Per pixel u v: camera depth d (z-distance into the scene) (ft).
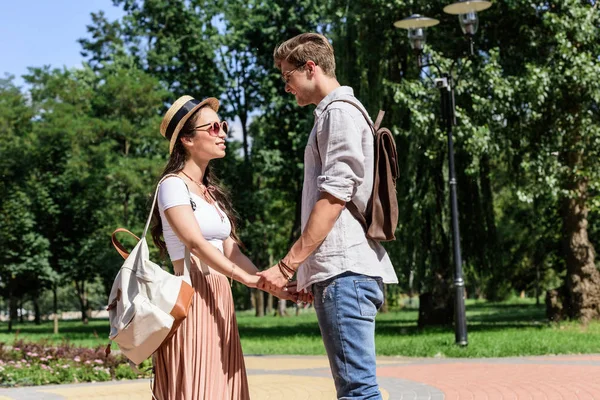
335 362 11.23
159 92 105.91
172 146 12.47
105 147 98.02
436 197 71.92
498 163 71.67
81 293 138.72
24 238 93.66
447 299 77.15
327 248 11.17
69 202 97.25
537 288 136.26
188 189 12.12
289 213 152.76
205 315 11.85
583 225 67.21
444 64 62.54
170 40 106.83
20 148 97.55
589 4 63.82
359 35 68.54
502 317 101.50
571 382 30.04
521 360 40.78
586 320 65.92
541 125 62.69
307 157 11.75
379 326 86.38
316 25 98.68
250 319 127.24
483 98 60.90
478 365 38.55
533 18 65.41
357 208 11.32
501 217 118.62
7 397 28.22
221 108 107.34
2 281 99.40
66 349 37.96
